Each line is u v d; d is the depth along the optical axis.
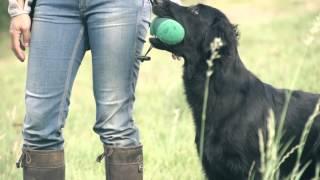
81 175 8.93
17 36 6.28
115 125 6.24
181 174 8.94
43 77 6.11
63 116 6.26
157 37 7.32
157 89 16.91
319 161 8.03
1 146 11.09
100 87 6.18
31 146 6.32
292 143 7.93
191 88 7.72
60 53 6.10
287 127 7.85
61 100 6.19
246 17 32.75
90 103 16.84
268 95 7.84
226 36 7.54
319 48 20.48
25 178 6.42
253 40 25.17
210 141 7.59
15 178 8.77
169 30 7.11
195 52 7.62
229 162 7.55
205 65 7.56
